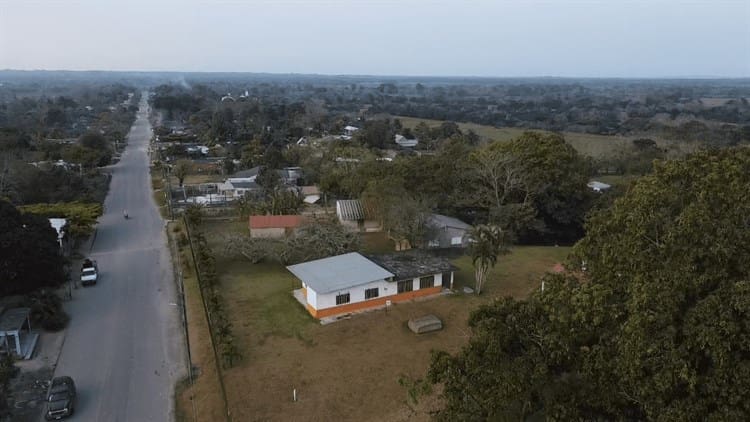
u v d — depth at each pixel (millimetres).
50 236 32812
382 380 24281
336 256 35719
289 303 32594
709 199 14828
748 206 14102
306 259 39500
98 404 22438
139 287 35281
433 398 22812
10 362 21062
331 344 27562
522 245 47938
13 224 30359
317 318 30469
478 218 50875
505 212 46250
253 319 30250
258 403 22406
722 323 11875
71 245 42844
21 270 29469
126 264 39812
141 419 21484
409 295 33312
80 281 36000
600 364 14297
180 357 26266
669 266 13867
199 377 24422
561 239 50312
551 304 16016
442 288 34969
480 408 15211
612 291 15258
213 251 42594
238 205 56844
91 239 46312
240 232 48844
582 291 15359
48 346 27172
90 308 31938
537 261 41594
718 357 11883
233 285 35656
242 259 41406
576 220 48750
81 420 21391
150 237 47156
